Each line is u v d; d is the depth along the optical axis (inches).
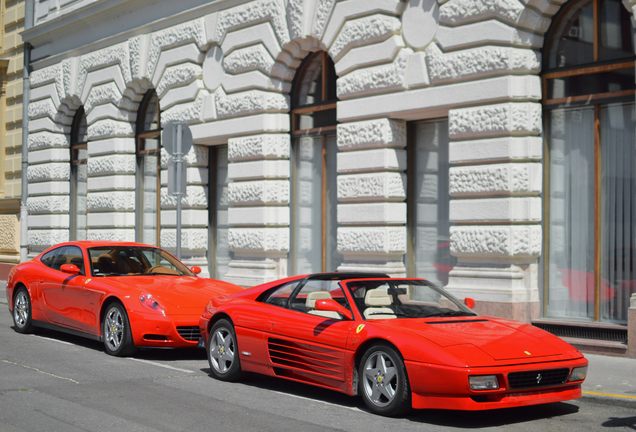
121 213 687.1
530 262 391.2
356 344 252.4
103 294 364.5
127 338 349.1
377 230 450.0
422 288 289.7
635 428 232.4
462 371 221.3
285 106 532.7
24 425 226.1
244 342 296.5
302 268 529.3
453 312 278.5
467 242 401.7
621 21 369.1
